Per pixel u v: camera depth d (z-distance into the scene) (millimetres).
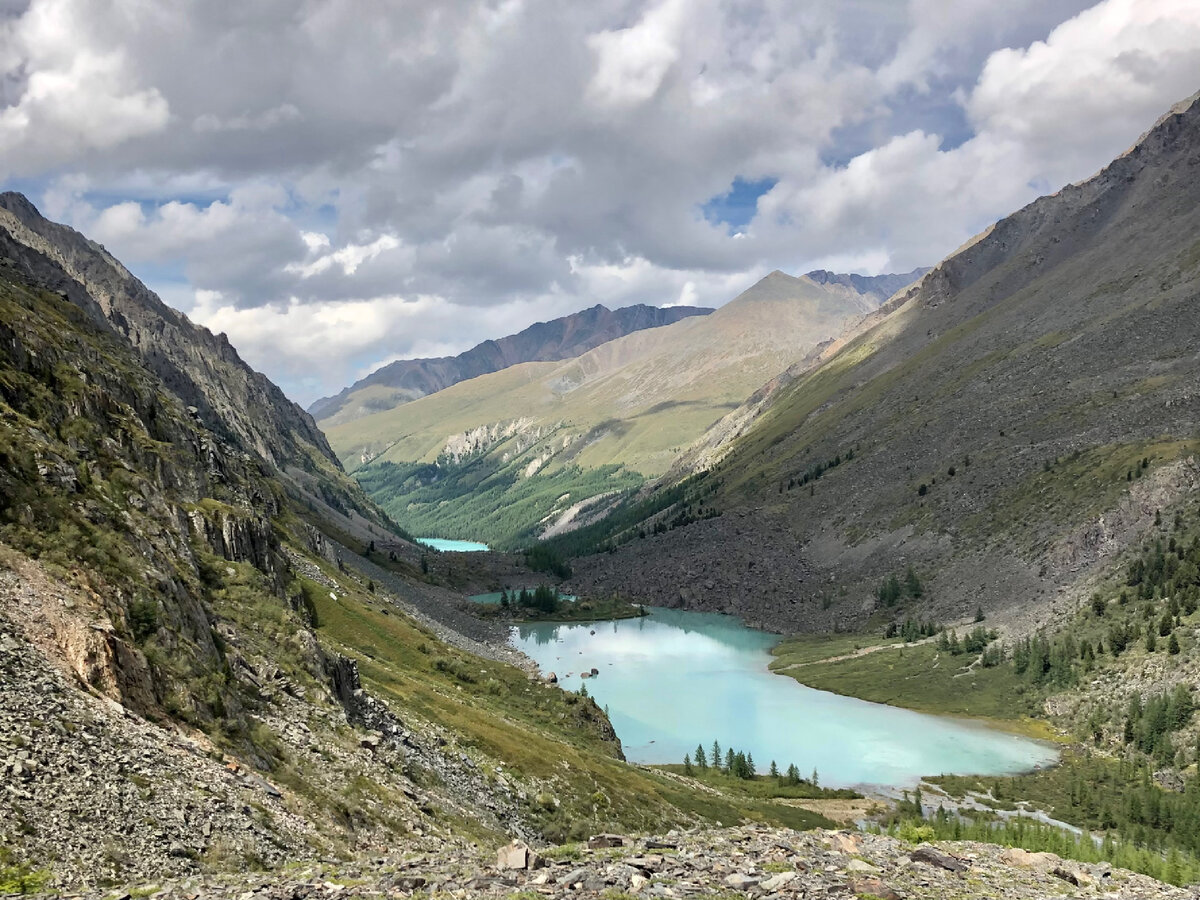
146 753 33531
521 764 82938
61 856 24375
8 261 160750
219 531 88500
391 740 65312
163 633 45719
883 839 46750
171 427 121000
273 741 47188
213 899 23156
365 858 35562
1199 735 139500
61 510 48312
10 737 28375
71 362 91688
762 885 30406
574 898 26281
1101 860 71250
